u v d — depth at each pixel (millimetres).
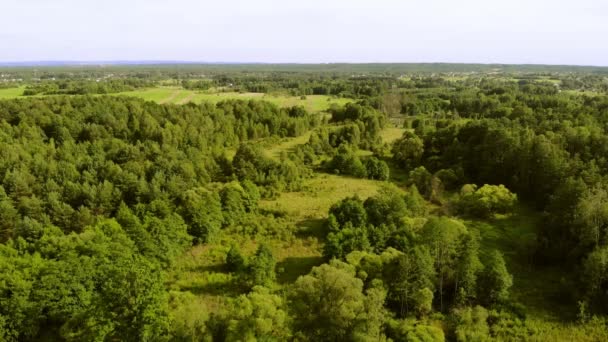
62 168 69875
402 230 50781
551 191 61031
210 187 74188
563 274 45250
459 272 39969
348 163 88188
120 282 33969
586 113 84938
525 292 42531
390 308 39625
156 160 77375
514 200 62250
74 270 39531
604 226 43906
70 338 36219
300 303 33844
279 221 62250
